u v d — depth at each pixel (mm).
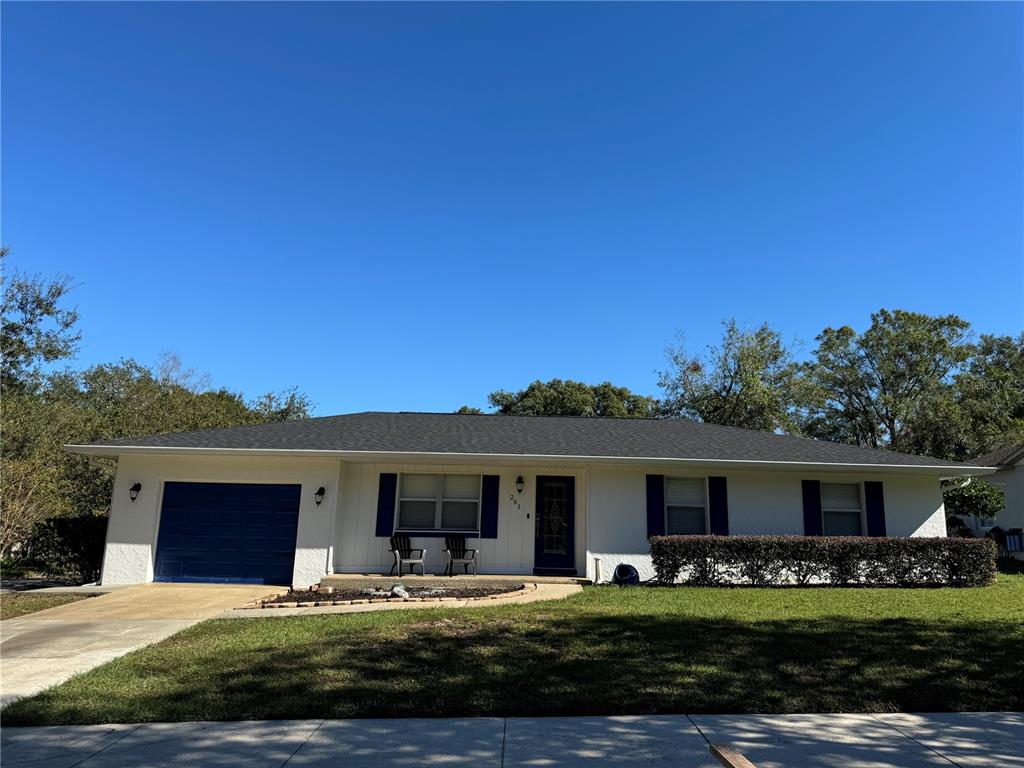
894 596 11266
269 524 13758
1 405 20375
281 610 10219
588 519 14164
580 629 8258
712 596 11234
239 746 4566
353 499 14547
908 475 14617
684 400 35406
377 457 13711
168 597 11711
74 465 20047
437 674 6273
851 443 41812
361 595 12031
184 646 7633
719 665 6590
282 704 5410
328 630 8359
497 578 13086
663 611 9633
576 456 13609
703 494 14633
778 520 14344
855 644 7441
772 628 8328
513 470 14852
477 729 4914
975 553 12992
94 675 6418
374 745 4582
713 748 4438
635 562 13984
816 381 40875
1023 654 7004
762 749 4484
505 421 17578
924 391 39062
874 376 40688
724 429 17344
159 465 13977
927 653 7039
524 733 4828
